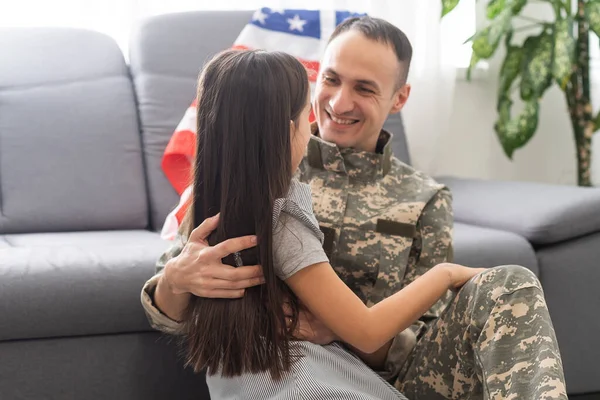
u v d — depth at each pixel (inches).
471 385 47.5
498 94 111.0
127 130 82.2
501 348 44.6
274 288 44.3
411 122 102.3
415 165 103.1
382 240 54.7
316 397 42.6
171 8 93.9
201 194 46.2
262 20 86.2
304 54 85.8
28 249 61.9
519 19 115.4
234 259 45.7
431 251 55.3
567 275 76.5
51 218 77.9
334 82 55.6
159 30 86.9
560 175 118.5
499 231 77.4
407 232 55.1
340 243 54.5
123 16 92.1
